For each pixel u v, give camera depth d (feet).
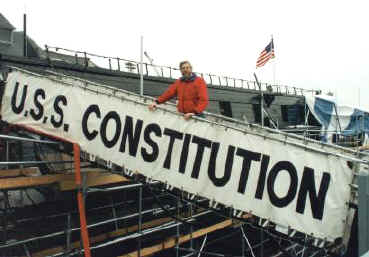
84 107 24.04
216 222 42.04
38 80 26.05
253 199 18.93
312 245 18.11
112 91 27.71
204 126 20.44
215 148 20.03
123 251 35.91
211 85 77.00
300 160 18.06
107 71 55.01
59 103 24.94
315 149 17.72
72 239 33.14
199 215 38.96
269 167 18.71
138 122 22.21
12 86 27.22
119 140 22.68
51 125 25.07
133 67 67.41
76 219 33.71
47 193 32.94
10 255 27.89
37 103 25.82
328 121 76.02
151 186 22.20
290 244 44.96
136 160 22.06
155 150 21.57
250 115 88.63
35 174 29.71
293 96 107.65
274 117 94.07
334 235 17.11
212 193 19.92
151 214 39.32
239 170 19.38
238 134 19.58
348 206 16.90
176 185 20.84
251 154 19.17
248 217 19.11
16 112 26.71
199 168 20.33
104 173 30.14
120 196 38.34
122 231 35.04
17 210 29.73
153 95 63.87
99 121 23.43
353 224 17.48
